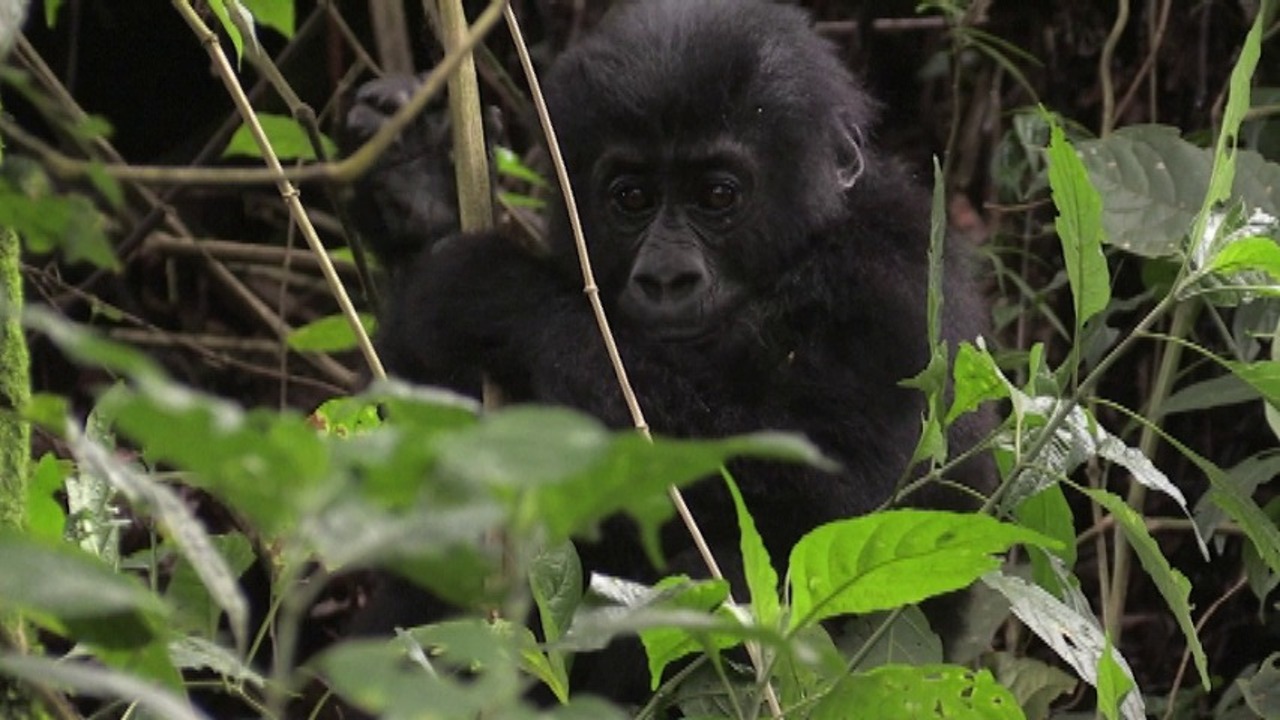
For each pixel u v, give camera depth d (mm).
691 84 7938
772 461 7559
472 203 7051
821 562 4246
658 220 8016
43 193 3182
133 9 12156
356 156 3521
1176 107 10734
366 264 8500
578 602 5113
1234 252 5547
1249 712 8258
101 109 12539
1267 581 8188
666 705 5926
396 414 2791
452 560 2584
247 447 2389
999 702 4574
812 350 7922
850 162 8359
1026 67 11062
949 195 10844
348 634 8492
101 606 2438
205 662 4121
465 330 7949
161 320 11875
